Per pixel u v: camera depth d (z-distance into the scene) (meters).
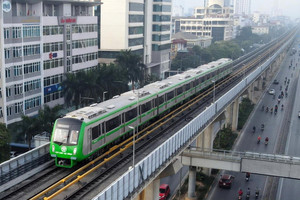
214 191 52.25
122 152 37.53
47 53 72.81
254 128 78.56
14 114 65.00
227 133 69.88
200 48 151.88
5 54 61.56
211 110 50.69
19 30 64.12
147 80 94.19
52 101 75.94
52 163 33.97
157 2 120.69
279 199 49.91
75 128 32.91
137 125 42.31
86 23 84.44
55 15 76.19
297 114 94.94
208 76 76.69
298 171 41.34
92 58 88.44
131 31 105.75
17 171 29.36
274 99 110.31
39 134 57.62
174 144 36.38
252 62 133.25
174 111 57.09
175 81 61.22
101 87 69.62
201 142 58.47
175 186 53.53
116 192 25.23
